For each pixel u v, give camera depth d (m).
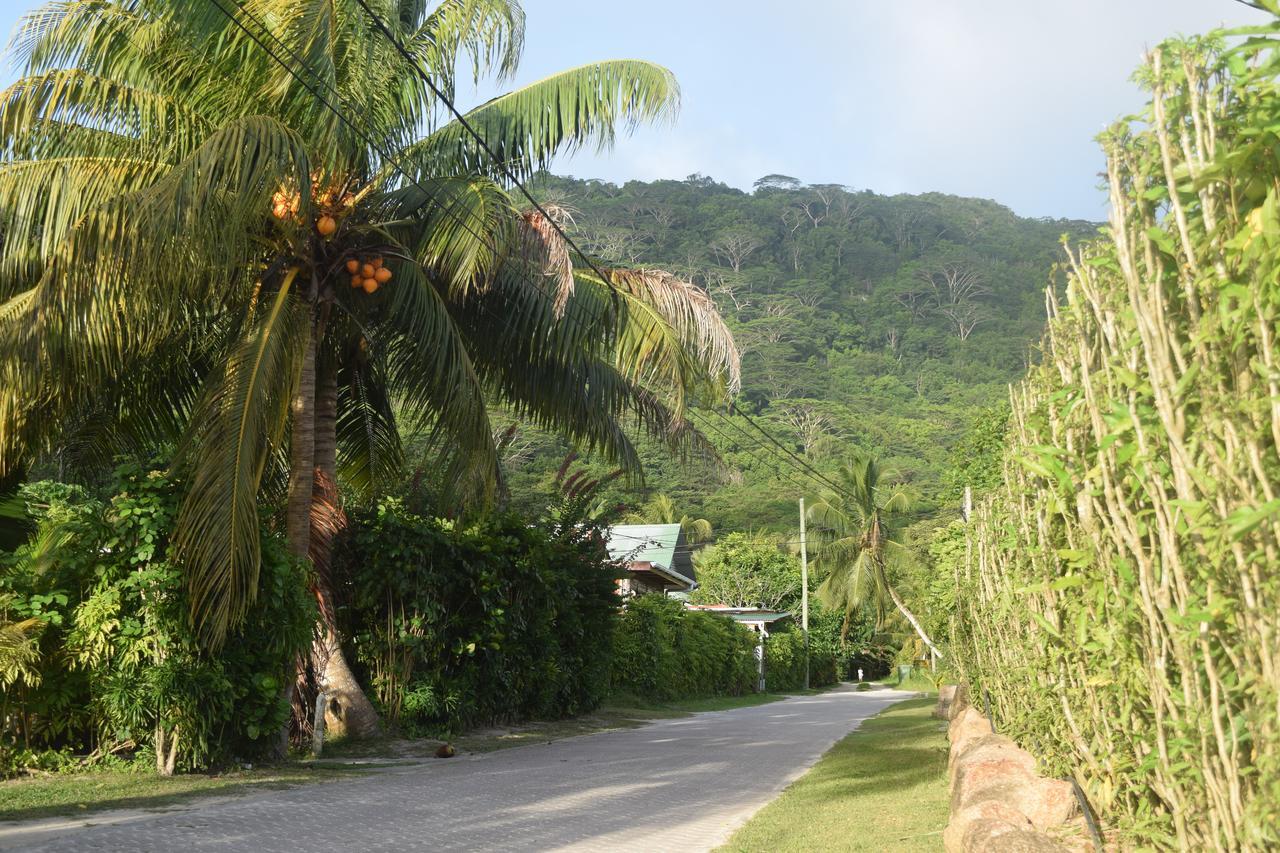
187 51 13.59
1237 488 3.34
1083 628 5.01
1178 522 3.80
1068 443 5.04
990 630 10.20
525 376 17.19
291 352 13.42
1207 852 3.93
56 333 11.14
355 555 16.95
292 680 13.58
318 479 16.09
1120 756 5.12
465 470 14.90
